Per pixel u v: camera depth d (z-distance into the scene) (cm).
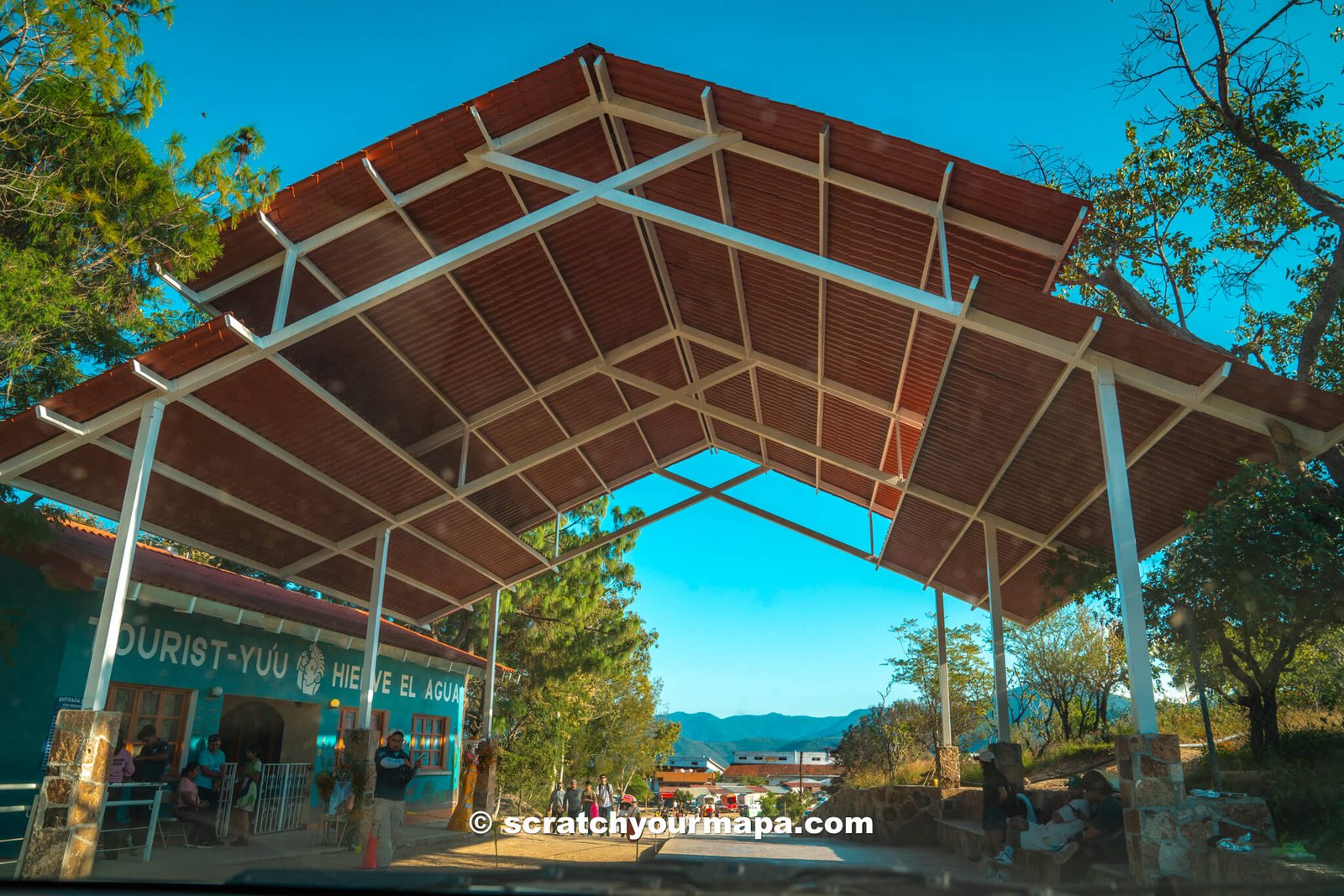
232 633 1365
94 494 1105
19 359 936
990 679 2534
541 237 1075
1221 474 962
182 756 1250
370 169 920
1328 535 772
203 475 1168
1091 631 1988
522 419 1428
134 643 1172
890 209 893
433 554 1633
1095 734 1903
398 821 1038
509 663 2689
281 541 1417
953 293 993
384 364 1199
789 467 1697
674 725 4397
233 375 995
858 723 3142
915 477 1305
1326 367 1344
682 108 875
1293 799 754
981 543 1466
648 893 182
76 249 993
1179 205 1578
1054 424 1008
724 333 1299
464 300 1127
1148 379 802
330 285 1057
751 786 6944
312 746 1556
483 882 195
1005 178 778
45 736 1034
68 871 741
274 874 213
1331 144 1352
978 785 1534
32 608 1066
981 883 190
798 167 862
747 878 193
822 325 1140
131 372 880
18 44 873
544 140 956
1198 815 686
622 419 1495
